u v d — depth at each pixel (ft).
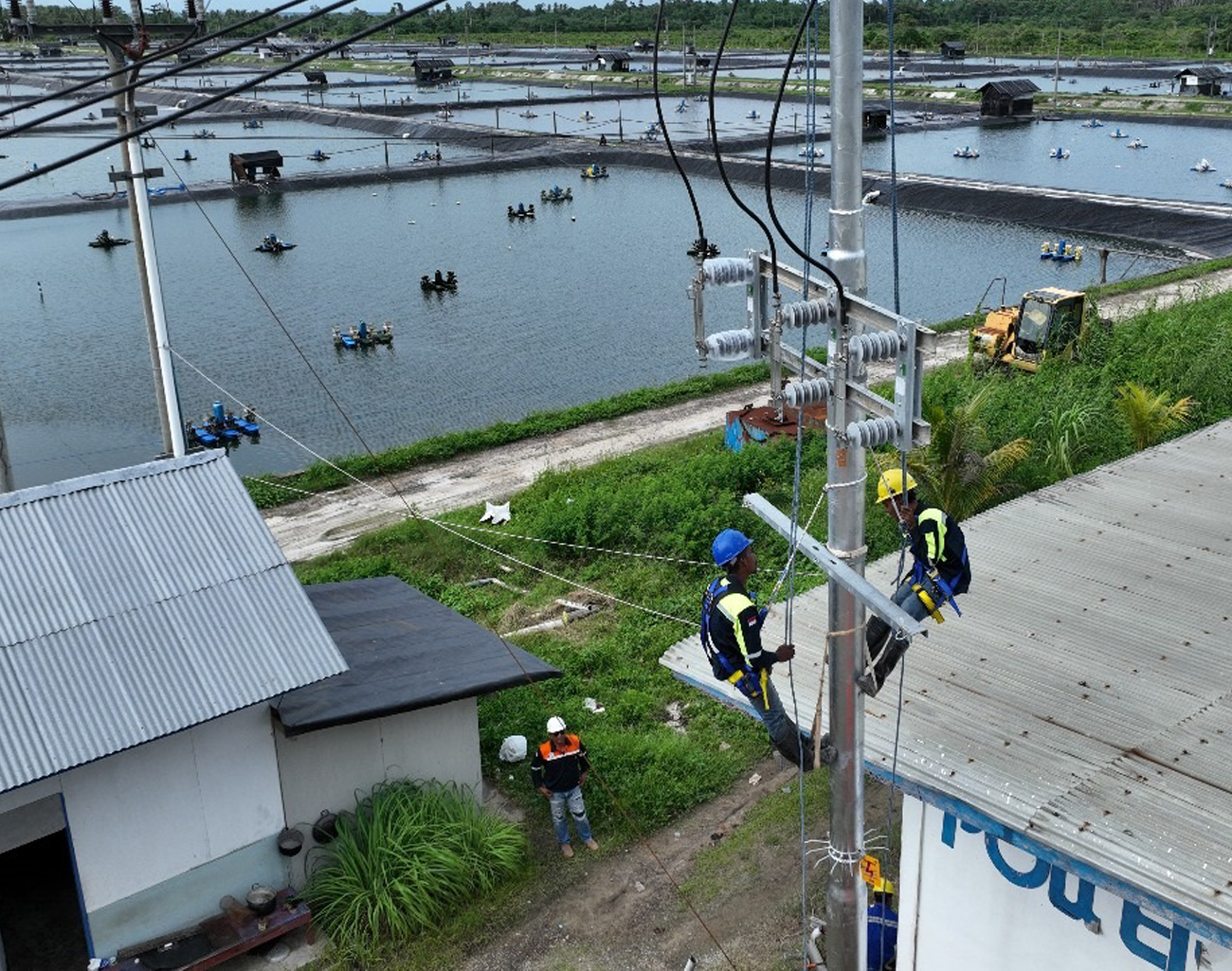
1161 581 37.83
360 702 42.50
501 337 164.35
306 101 486.79
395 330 170.71
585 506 80.48
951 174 280.51
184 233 256.32
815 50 22.44
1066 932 29.19
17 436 128.98
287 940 41.11
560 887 43.86
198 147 388.16
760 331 22.88
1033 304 104.94
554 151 346.13
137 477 43.09
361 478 97.66
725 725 54.70
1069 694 31.09
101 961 38.24
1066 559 39.75
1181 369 95.35
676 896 42.91
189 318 181.68
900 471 26.71
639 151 333.83
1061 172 281.13
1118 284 152.05
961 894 31.73
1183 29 601.21
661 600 69.00
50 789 36.42
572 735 44.98
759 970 38.68
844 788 25.36
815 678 33.17
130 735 36.11
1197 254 200.44
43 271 221.46
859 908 26.32
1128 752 28.22
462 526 82.38
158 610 39.65
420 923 41.22
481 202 286.05
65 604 38.78
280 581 41.78
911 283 186.09
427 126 400.88
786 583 65.98
